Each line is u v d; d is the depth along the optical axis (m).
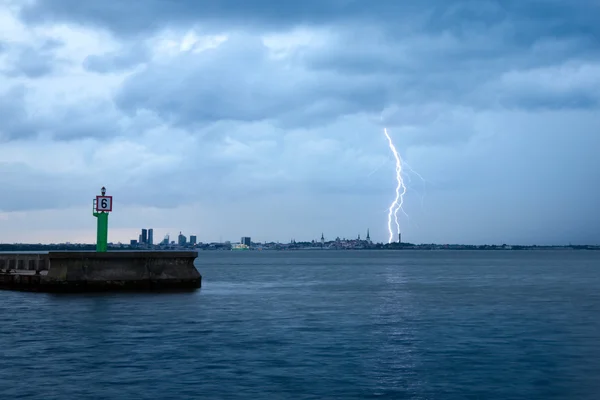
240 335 29.92
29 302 44.78
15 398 18.30
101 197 55.19
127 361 23.48
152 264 54.69
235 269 135.38
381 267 150.50
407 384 20.17
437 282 78.56
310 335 30.02
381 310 41.56
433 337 29.45
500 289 64.19
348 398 18.52
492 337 29.59
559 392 19.38
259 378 20.88
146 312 39.06
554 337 29.56
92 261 52.34
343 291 60.69
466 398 18.66
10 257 63.03
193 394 18.88
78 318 36.00
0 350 25.72
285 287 67.06
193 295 51.53
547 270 126.75
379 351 25.72
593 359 24.19
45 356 24.44
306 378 20.89
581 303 47.28
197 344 27.30
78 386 19.72
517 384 20.28
